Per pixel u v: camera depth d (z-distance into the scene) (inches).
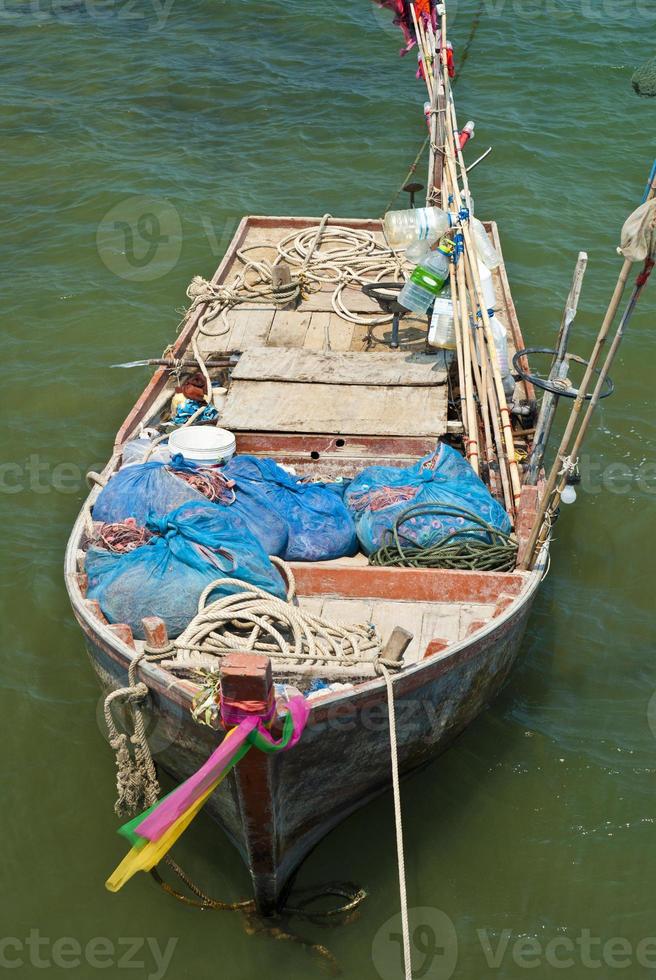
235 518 322.3
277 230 536.7
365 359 412.5
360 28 892.0
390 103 774.5
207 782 238.7
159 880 303.3
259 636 302.2
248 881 307.3
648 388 505.7
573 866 306.5
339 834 316.8
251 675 238.5
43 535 426.0
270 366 407.5
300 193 671.1
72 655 374.6
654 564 409.7
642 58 820.6
